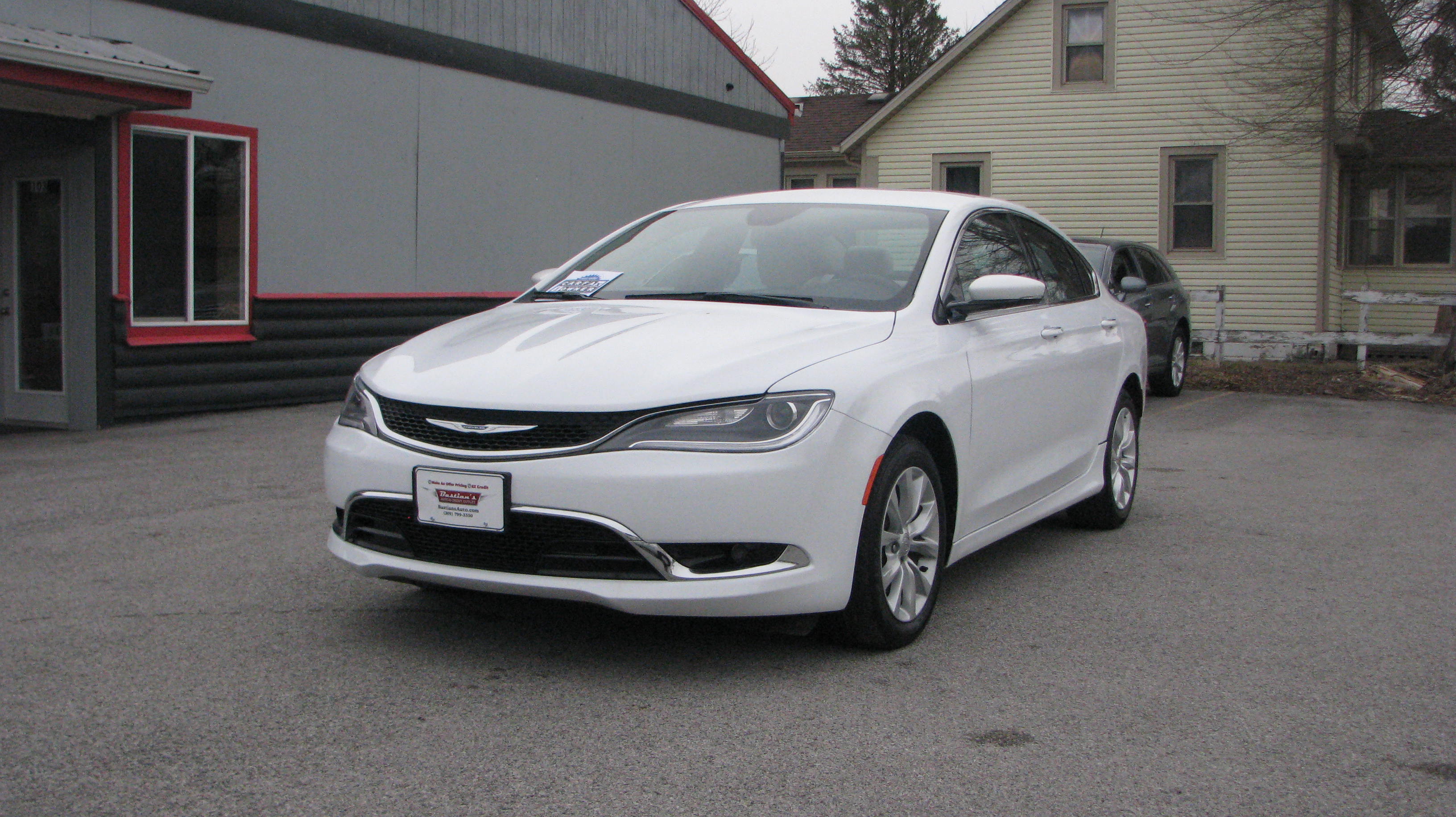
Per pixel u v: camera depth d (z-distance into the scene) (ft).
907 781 10.18
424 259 46.14
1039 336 17.34
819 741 11.03
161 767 10.27
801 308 14.61
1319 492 25.17
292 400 40.16
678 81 61.00
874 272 15.34
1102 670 13.21
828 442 12.33
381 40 43.57
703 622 14.71
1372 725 11.67
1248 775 10.43
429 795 9.77
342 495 13.10
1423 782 10.34
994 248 17.26
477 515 12.07
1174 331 45.14
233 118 38.17
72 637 13.89
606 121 56.08
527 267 51.62
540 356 12.91
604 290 16.16
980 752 10.84
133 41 35.24
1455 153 68.85
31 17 32.71
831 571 12.48
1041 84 70.23
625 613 14.05
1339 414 40.81
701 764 10.45
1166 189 68.08
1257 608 15.89
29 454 28.32
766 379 12.30
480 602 15.46
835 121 116.78
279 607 15.19
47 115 32.68
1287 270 65.92
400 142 44.75
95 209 33.32
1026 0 69.67
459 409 12.35
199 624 14.46
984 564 18.38
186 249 36.58
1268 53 64.95
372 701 11.90
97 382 33.71
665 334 13.33
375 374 13.58
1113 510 20.72
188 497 22.84
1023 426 16.63
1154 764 10.64
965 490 15.01
